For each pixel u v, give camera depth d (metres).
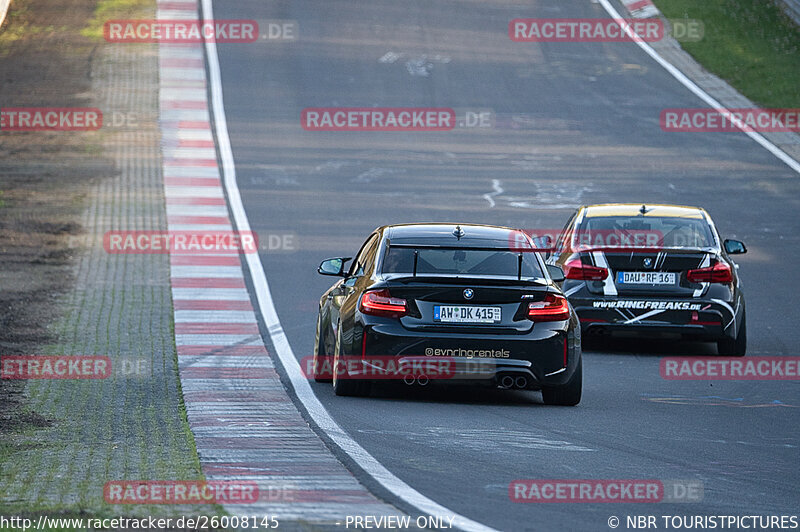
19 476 24.44
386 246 36.16
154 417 32.06
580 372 34.62
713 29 145.75
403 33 144.62
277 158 99.81
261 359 42.88
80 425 30.89
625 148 106.56
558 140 108.81
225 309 54.31
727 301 45.34
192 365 41.22
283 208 83.12
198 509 20.98
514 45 141.38
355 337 34.34
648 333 45.94
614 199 89.06
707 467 26.72
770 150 107.62
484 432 30.22
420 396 36.41
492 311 33.81
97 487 23.20
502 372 33.62
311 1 158.50
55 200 83.88
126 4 158.88
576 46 141.75
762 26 146.62
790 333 51.44
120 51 137.88
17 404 34.12
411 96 121.81
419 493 23.06
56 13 155.38
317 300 56.91
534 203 86.94
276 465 25.16
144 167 95.81
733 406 35.84
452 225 38.34
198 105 117.31
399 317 33.84
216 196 86.69
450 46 139.75
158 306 54.75
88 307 54.22
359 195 88.06
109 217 79.00
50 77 127.31
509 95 123.31
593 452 28.03
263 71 129.62
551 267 37.19
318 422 30.98
